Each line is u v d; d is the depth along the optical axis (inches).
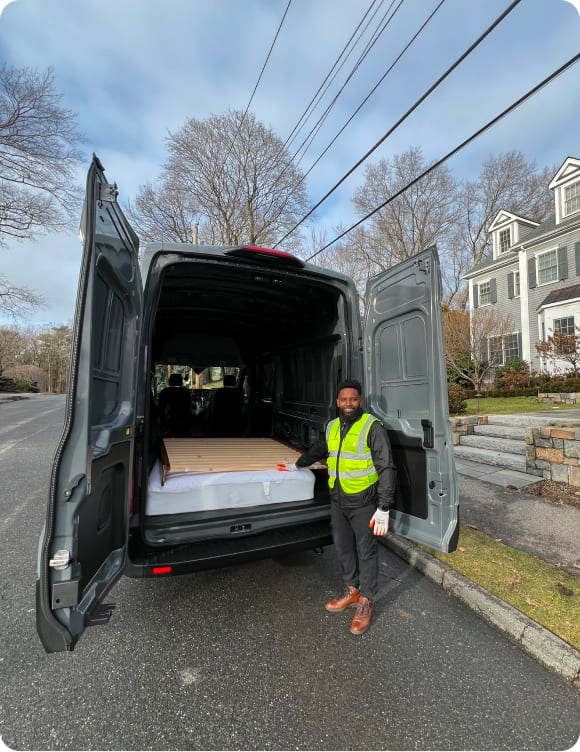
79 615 63.0
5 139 607.8
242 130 812.0
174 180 833.5
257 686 77.4
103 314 72.6
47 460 286.2
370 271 957.8
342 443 99.9
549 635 88.0
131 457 85.6
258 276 117.2
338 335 130.4
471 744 65.3
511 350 732.0
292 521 108.3
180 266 105.9
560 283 641.6
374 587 97.0
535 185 1000.2
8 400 1026.7
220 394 217.5
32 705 72.2
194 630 95.7
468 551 130.8
